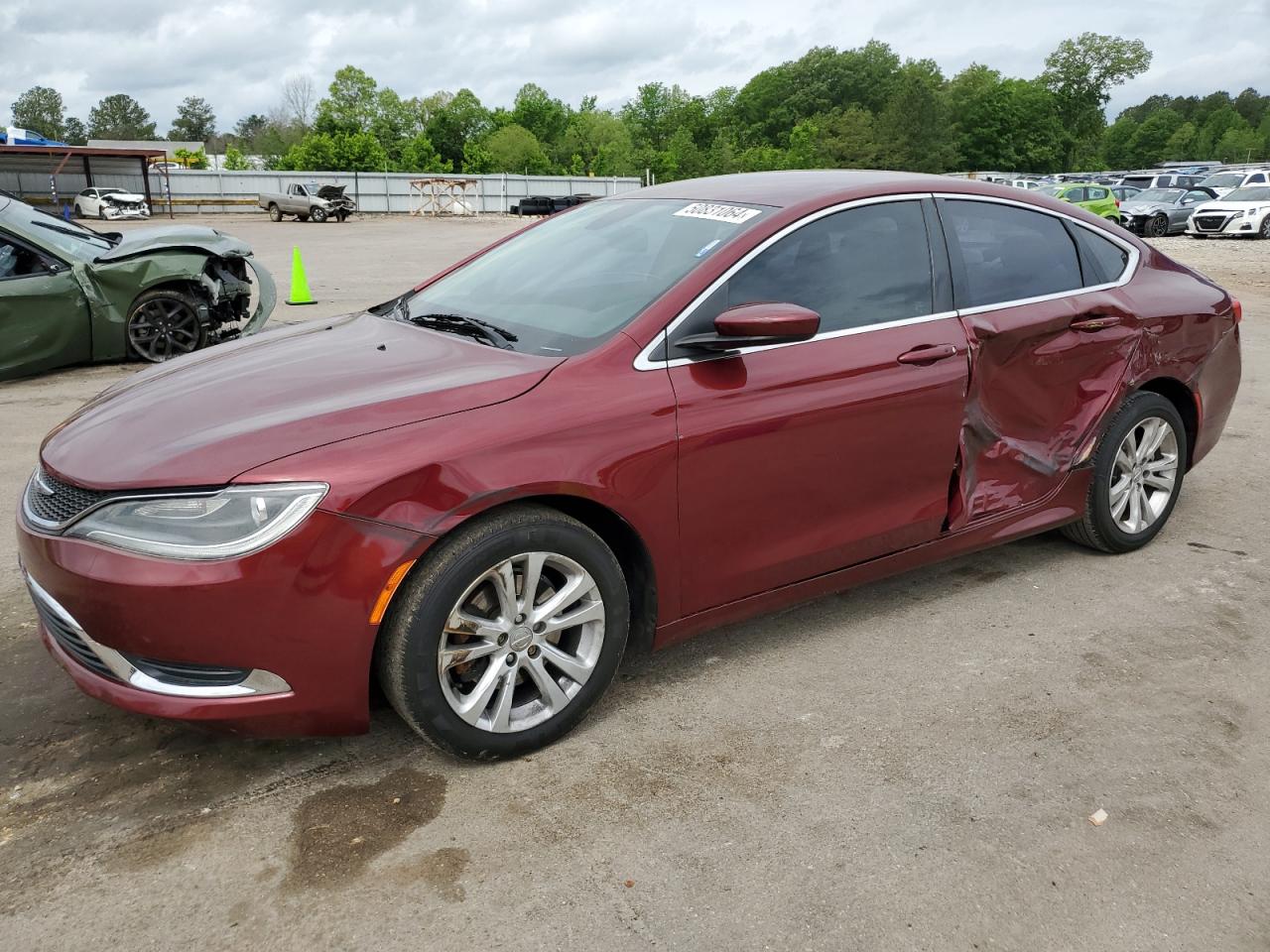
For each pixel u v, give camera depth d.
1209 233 24.59
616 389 2.81
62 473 2.60
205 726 2.46
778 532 3.16
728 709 3.07
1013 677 3.29
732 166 115.62
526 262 3.67
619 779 2.71
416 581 2.51
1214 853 2.45
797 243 3.23
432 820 2.53
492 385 2.74
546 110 111.00
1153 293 4.16
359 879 2.32
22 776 2.69
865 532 3.38
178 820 2.52
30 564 2.58
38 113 154.00
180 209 49.44
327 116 71.31
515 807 2.58
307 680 2.46
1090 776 2.75
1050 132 118.25
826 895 2.28
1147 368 4.07
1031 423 3.78
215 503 2.37
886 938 2.15
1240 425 6.63
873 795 2.65
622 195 4.01
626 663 3.36
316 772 2.72
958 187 3.70
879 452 3.31
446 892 2.27
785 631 3.62
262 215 46.41
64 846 2.42
